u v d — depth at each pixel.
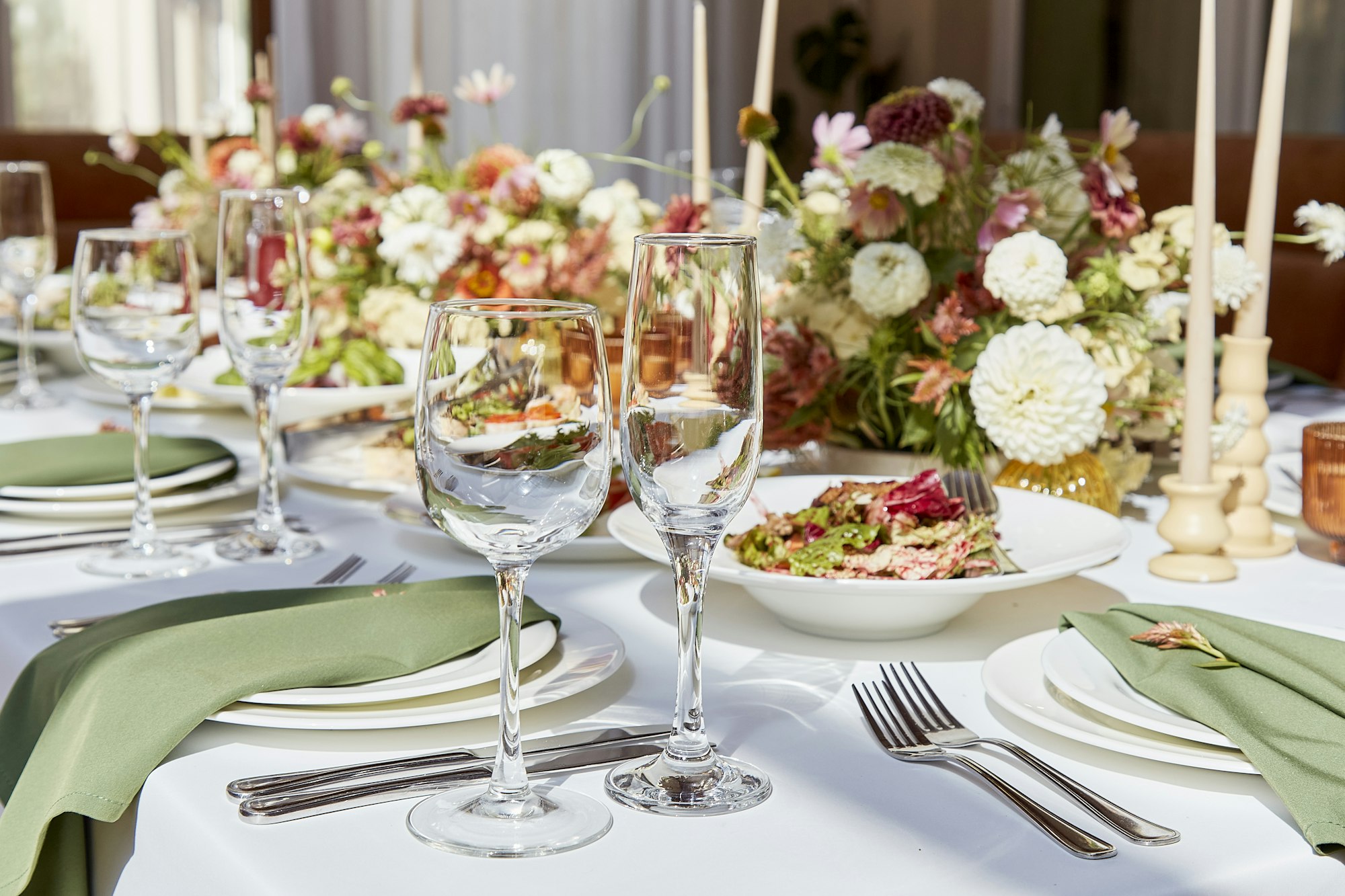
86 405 1.74
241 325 1.10
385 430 1.35
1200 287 1.02
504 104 5.20
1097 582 1.03
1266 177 1.11
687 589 0.65
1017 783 0.66
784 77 5.95
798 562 0.88
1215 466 1.12
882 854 0.58
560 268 1.65
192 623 0.79
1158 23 5.15
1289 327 2.57
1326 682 0.70
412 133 2.28
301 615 0.80
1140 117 5.25
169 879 0.62
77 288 1.07
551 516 0.59
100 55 5.09
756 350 0.62
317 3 5.02
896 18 5.87
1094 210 1.15
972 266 1.21
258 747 0.69
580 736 0.71
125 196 4.20
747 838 0.59
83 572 1.03
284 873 0.56
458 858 0.57
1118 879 0.56
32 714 0.78
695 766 0.65
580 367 0.58
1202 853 0.58
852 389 1.26
